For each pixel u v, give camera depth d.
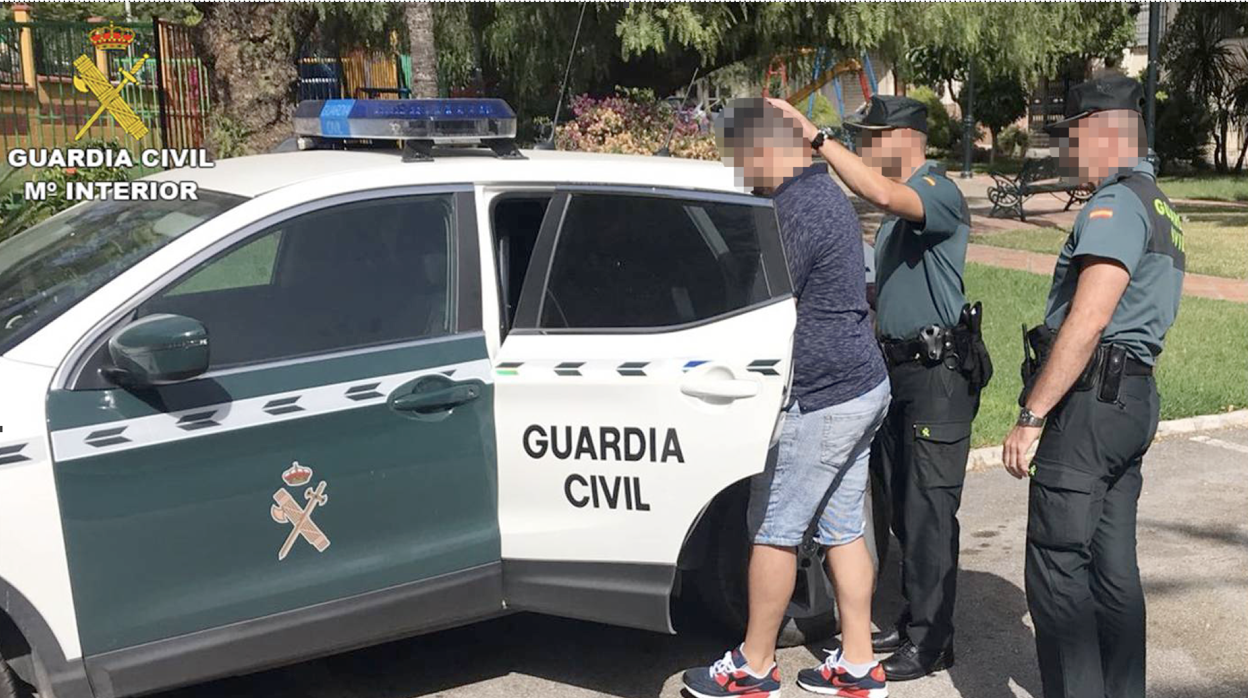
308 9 10.77
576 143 10.32
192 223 3.33
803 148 3.69
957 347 3.88
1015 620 4.62
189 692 3.93
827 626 4.34
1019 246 14.43
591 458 3.53
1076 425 3.28
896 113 3.81
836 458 3.66
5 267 3.54
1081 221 3.28
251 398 3.18
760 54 12.94
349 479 3.31
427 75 8.44
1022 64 13.38
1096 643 3.40
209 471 3.13
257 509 3.20
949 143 30.06
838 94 16.81
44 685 3.06
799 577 4.25
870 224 15.66
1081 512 3.28
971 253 13.86
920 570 4.03
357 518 3.34
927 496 3.97
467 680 4.07
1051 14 13.21
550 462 3.53
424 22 8.38
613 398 3.51
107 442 3.00
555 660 4.23
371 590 3.37
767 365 3.57
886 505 4.46
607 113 10.45
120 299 3.13
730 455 3.56
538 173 3.65
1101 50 24.44
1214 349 8.84
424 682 4.04
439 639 4.39
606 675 4.12
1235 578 4.98
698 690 3.85
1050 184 21.00
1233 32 25.03
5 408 2.92
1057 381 3.21
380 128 3.70
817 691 3.95
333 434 3.28
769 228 3.72
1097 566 3.48
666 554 3.58
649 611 3.61
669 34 11.47
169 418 3.08
